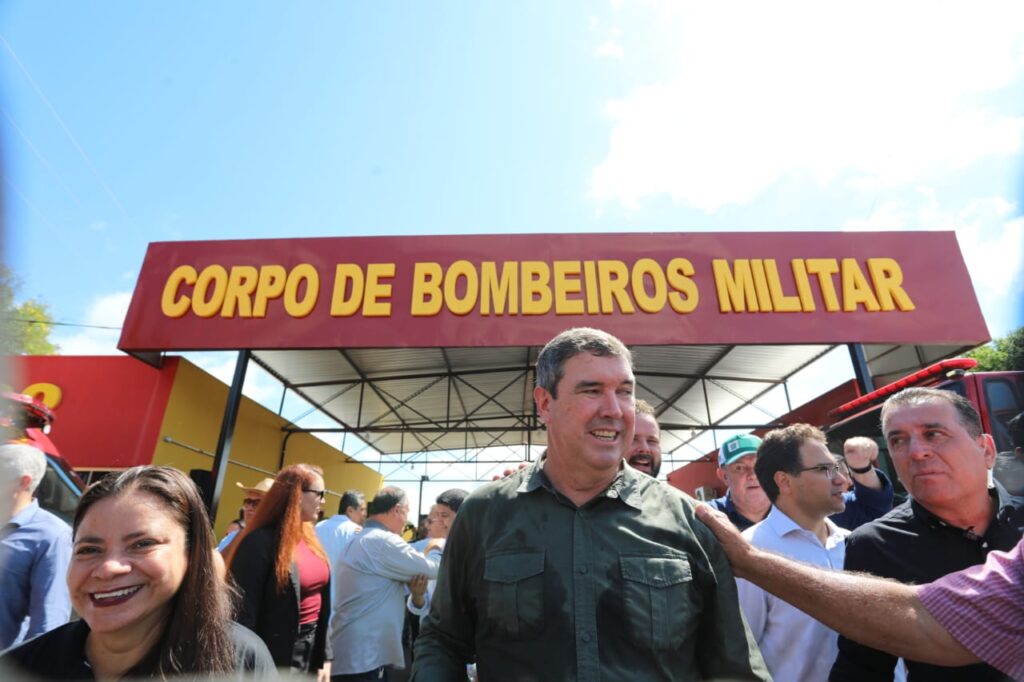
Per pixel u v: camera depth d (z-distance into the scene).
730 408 15.36
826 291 7.95
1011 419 3.78
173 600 1.51
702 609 1.48
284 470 2.90
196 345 7.84
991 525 1.69
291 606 2.58
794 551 2.29
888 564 1.77
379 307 8.00
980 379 3.97
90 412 8.59
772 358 11.57
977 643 1.18
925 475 1.73
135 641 1.44
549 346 1.73
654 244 8.33
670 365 12.03
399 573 3.42
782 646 2.03
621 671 1.32
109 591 1.39
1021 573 1.17
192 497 1.58
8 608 2.21
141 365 8.87
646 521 1.54
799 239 8.29
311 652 2.82
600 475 1.58
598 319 7.94
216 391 10.08
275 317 7.96
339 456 16.19
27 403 3.11
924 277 8.02
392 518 3.80
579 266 8.21
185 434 9.08
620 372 1.62
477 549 1.60
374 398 14.20
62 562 2.39
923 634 1.23
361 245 8.34
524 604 1.42
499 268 8.23
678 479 14.37
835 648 1.99
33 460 2.47
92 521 1.46
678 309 7.94
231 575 2.52
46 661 1.43
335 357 11.30
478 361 12.11
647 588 1.40
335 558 3.97
